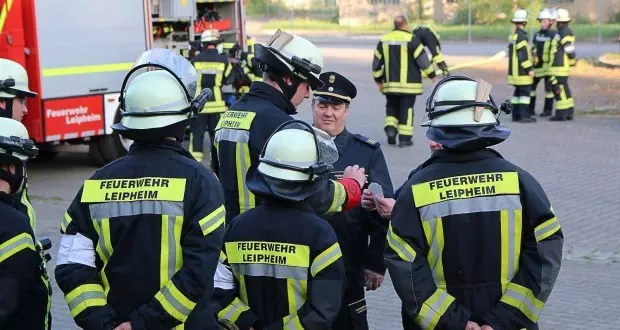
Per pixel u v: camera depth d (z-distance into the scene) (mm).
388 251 3492
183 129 3439
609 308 6504
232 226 3670
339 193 3885
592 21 38531
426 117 3596
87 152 13391
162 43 13828
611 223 8938
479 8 40594
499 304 3441
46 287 3678
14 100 4844
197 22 14508
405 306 3479
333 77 4438
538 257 3434
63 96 11234
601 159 12367
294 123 3705
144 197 3301
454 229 3432
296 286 3535
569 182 10844
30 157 3578
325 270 3514
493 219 3434
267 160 3570
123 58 12023
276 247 3555
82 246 3373
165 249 3283
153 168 3344
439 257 3477
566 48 16234
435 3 42031
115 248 3318
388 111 13602
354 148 4492
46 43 11016
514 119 16359
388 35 13266
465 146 3430
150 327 3227
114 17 11898
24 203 3744
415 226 3469
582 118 16719
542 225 3434
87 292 3303
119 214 3307
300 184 3570
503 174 3475
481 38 36406
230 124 4258
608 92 20453
